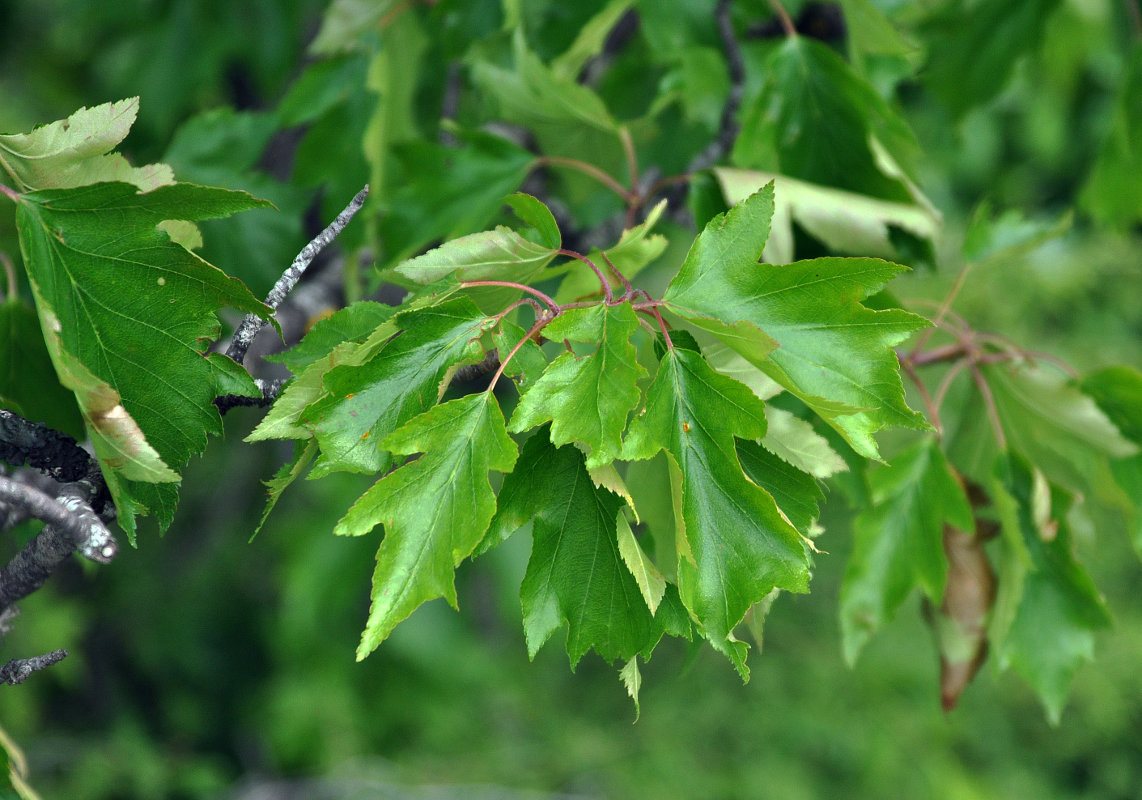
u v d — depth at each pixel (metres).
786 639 5.37
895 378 1.30
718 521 1.28
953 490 1.47
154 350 1.29
